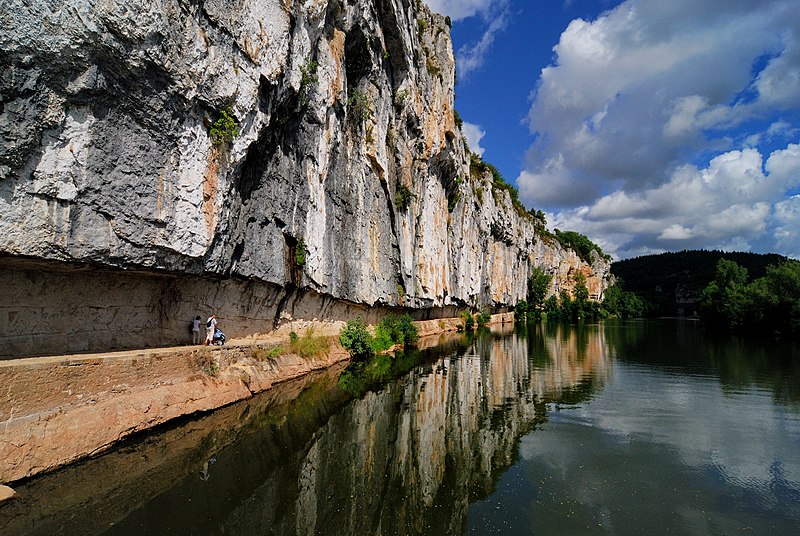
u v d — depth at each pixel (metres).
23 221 8.37
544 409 16.25
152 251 11.13
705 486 9.83
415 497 9.01
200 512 7.51
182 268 12.33
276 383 16.86
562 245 126.56
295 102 17.78
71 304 10.55
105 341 11.55
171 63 10.93
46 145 8.61
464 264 56.69
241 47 13.65
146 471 8.84
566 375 23.52
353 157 26.27
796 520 8.31
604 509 8.67
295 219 19.27
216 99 12.75
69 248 9.14
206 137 12.80
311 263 20.70
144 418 10.31
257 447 10.63
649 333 55.47
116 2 9.20
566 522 8.15
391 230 33.16
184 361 12.55
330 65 21.38
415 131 37.38
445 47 45.09
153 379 11.29
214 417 12.20
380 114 29.17
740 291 57.41
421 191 40.38
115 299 11.77
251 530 7.15
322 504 8.34
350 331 26.03
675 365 27.50
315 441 11.49
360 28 24.56
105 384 9.79
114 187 9.98
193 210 12.30
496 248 77.69
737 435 13.41
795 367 26.45
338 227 24.30
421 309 44.25
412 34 34.12
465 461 11.09
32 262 8.91
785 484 9.95
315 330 23.31
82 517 7.05
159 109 10.98
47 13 8.21
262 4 14.66
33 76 8.20
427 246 41.78
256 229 16.44
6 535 6.39
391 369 23.38
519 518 8.25
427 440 12.41
